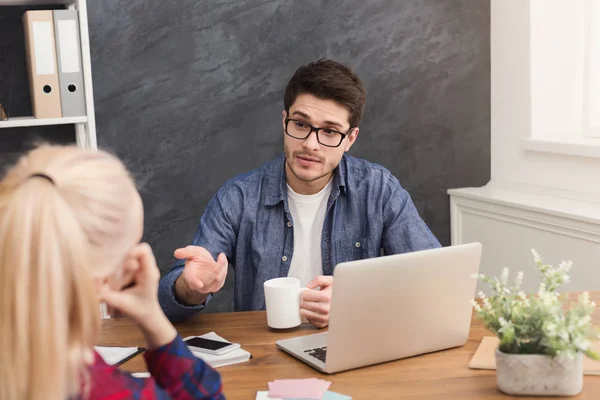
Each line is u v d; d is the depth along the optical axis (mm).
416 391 1378
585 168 2992
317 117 1978
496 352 1359
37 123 2672
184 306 1829
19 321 723
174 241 3162
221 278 1776
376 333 1494
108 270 814
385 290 1471
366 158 3344
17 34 2916
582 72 3264
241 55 3131
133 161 3070
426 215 3461
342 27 3232
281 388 1376
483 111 3467
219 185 3178
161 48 3043
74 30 2691
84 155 852
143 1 3000
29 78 2807
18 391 727
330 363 1465
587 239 2750
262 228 2193
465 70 3416
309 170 2021
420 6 3316
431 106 3393
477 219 3346
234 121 3160
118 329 1802
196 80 3096
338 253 2199
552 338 1290
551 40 3207
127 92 3029
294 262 2203
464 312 1604
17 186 797
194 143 3129
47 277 736
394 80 3326
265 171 2227
